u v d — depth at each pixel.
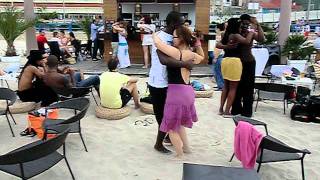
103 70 10.48
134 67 10.96
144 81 9.14
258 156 3.71
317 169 4.23
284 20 10.09
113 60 6.08
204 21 11.57
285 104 6.94
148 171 4.09
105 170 4.11
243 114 6.08
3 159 2.99
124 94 6.11
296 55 9.92
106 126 5.58
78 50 12.98
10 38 11.11
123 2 13.55
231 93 5.96
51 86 5.97
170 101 4.15
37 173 3.29
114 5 11.73
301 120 6.02
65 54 12.13
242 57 5.76
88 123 5.71
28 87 6.09
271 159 3.69
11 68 7.76
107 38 11.71
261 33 5.77
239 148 3.80
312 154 4.66
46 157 3.60
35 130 5.02
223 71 5.94
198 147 4.82
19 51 15.73
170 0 13.50
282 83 6.95
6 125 5.51
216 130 5.49
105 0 11.68
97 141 4.96
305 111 6.02
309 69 8.66
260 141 3.54
